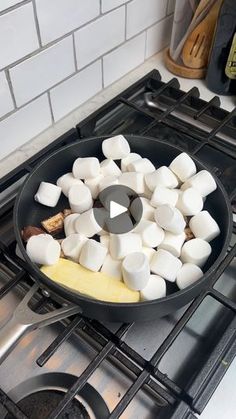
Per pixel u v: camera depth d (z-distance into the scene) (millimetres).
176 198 369
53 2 381
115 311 293
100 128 483
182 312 352
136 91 501
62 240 356
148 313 299
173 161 384
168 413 292
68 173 404
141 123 499
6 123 420
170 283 348
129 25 486
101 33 456
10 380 317
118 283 324
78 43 437
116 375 320
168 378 297
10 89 399
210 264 352
